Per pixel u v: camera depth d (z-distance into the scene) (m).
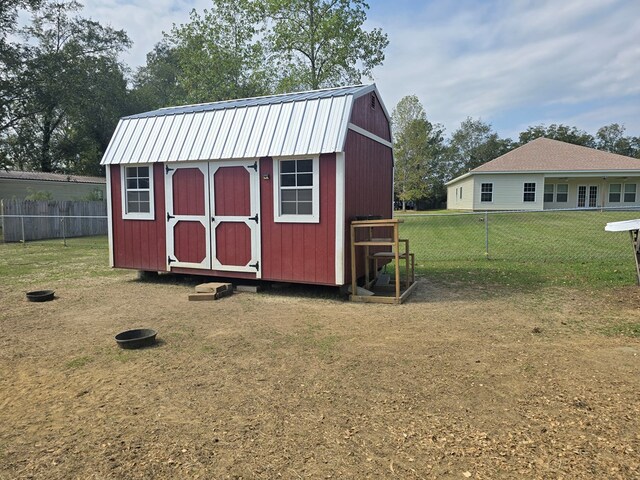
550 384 3.32
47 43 29.17
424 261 10.48
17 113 26.39
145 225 8.16
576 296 6.43
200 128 7.68
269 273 7.07
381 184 8.37
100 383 3.51
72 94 27.48
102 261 11.32
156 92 40.34
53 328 5.18
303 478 2.20
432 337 4.61
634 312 5.45
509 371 3.60
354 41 19.12
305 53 19.34
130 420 2.87
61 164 34.38
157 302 6.55
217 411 2.98
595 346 4.19
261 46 20.55
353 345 4.38
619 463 2.28
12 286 7.89
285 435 2.64
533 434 2.60
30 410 3.05
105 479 2.21
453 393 3.20
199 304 6.39
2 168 21.70
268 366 3.83
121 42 32.72
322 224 6.58
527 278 7.95
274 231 6.97
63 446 2.55
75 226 19.77
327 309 6.00
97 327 5.20
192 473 2.26
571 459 2.32
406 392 3.23
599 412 2.85
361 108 7.24
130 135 8.38
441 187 43.75
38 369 3.85
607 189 24.92
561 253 10.76
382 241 6.66
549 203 25.44
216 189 7.39
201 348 4.35
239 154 7.01
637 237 7.00
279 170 6.83
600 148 57.91
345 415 2.88
